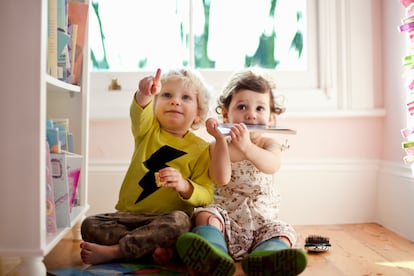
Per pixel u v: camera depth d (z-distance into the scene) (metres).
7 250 0.95
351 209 1.77
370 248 1.38
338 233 1.59
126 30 1.88
